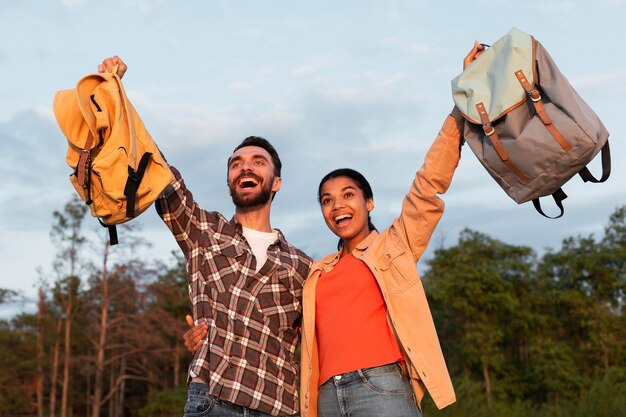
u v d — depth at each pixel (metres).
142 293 40.41
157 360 44.12
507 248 39.44
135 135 3.56
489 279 36.69
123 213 3.56
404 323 3.69
